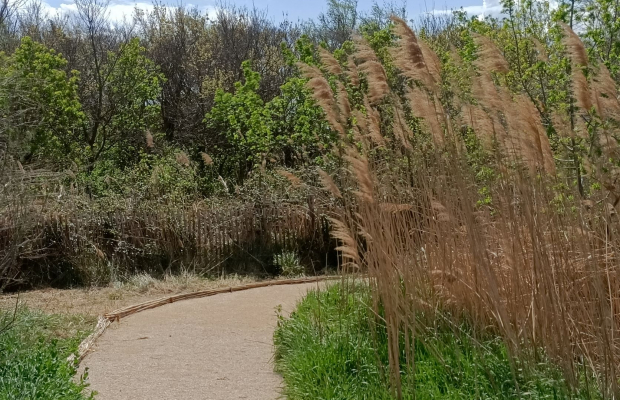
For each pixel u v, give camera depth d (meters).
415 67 5.45
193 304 9.89
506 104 5.17
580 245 5.05
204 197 16.45
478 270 5.66
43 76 18.36
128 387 6.02
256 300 10.10
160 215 12.98
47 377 5.75
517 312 5.38
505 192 5.44
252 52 29.20
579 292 5.20
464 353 5.68
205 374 6.37
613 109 5.02
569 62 7.08
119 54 21.62
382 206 5.77
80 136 21.05
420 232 6.52
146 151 22.28
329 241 13.54
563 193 5.36
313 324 6.96
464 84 6.34
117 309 9.30
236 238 13.38
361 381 5.50
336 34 30.30
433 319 6.09
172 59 27.03
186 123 24.38
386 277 5.42
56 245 11.98
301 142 15.57
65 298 10.62
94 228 12.51
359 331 6.24
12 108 11.20
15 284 11.39
